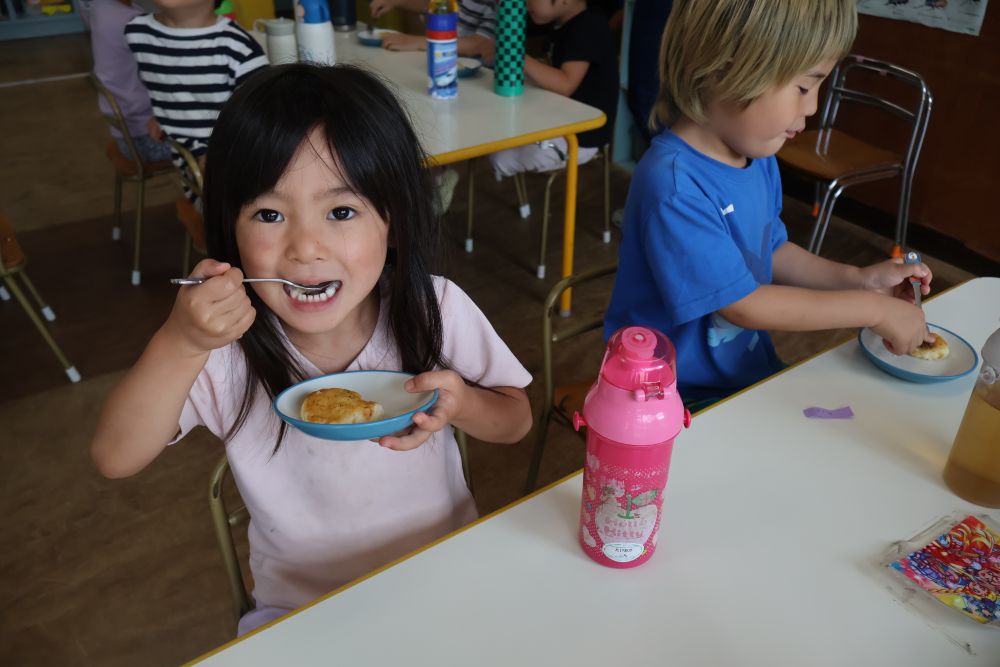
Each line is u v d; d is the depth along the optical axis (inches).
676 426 26.9
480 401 36.2
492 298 107.0
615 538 29.0
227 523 40.0
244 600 41.3
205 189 32.4
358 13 193.6
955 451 33.6
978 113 110.0
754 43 41.6
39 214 130.0
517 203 134.1
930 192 119.4
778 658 26.7
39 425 83.8
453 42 85.7
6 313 103.4
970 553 30.5
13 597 65.0
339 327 37.1
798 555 30.6
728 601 28.7
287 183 30.1
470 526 32.0
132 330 100.0
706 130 48.9
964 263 116.1
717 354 53.7
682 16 45.4
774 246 56.8
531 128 80.7
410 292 36.1
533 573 29.8
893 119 120.8
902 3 114.0
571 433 82.4
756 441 36.9
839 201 131.6
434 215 37.9
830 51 42.3
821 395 40.4
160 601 64.6
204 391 36.3
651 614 28.2
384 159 31.7
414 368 38.3
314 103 30.2
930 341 43.9
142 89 103.0
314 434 30.5
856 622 28.0
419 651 27.0
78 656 60.2
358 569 40.1
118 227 120.8
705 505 32.9
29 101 180.5
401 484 39.1
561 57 105.0
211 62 84.1
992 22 104.6
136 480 76.7
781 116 44.6
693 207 47.1
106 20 98.0
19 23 224.5
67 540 70.4
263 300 32.5
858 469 35.2
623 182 142.6
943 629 27.8
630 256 52.7
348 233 31.3
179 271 113.4
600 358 95.0
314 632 27.7
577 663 26.5
